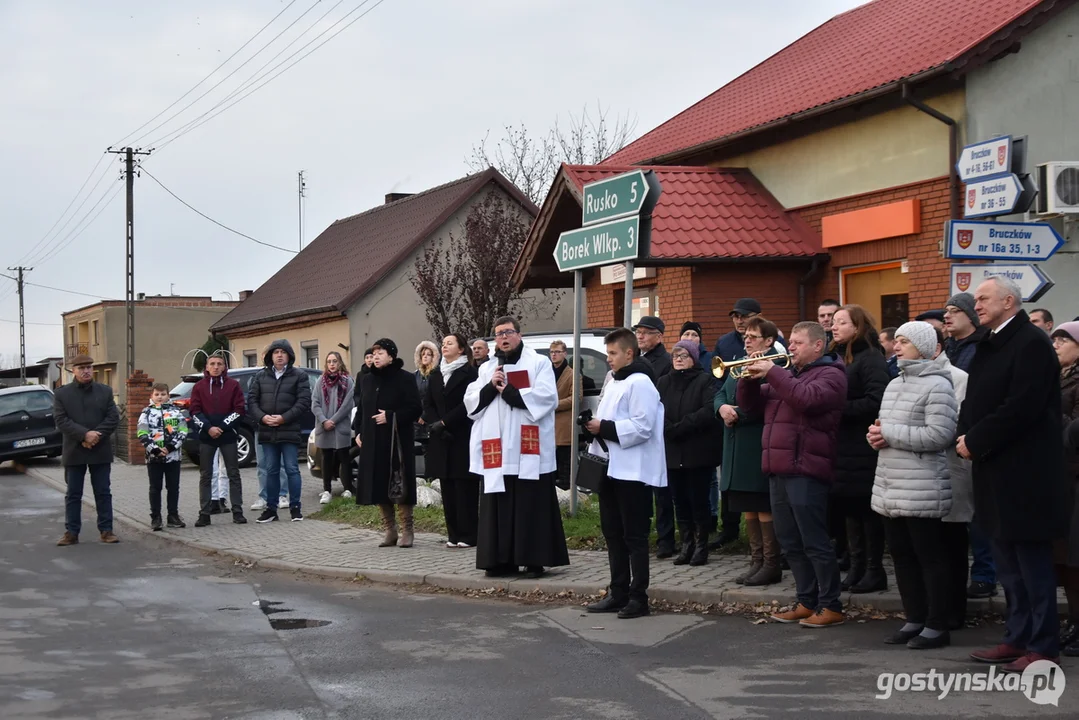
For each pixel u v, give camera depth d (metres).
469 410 9.23
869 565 8.04
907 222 13.62
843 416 7.76
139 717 5.60
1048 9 12.84
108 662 6.77
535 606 8.41
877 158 14.27
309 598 8.91
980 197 9.70
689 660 6.56
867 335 7.81
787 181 15.80
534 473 9.07
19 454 26.48
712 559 9.59
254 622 7.95
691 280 15.09
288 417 13.52
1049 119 13.47
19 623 8.00
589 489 7.84
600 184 10.63
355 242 34.41
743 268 15.17
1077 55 13.63
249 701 5.86
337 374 14.59
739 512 9.09
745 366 7.33
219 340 41.84
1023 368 6.02
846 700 5.61
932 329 6.64
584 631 7.43
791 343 7.33
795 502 7.30
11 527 14.45
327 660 6.75
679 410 9.16
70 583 9.77
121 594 9.18
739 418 8.33
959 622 7.17
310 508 14.88
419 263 27.47
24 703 5.88
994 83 13.16
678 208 15.48
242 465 21.52
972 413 6.26
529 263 18.12
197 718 5.57
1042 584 6.09
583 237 10.87
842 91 14.59
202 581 9.82
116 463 26.45
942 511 6.61
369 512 13.44
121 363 58.31
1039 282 9.36
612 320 17.97
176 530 13.14
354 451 14.48
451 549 10.97
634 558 7.84
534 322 28.89
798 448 7.27
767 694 5.77
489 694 5.91
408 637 7.37
